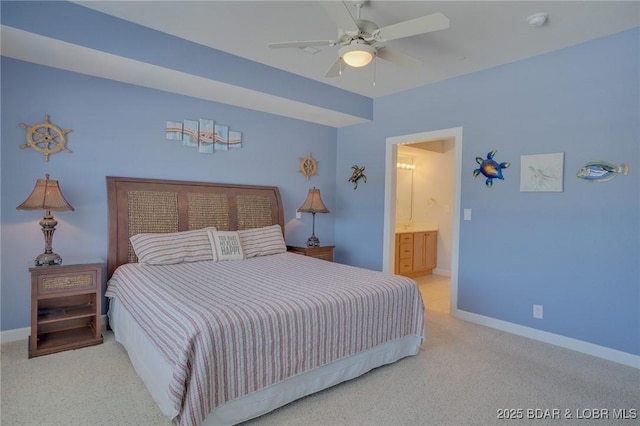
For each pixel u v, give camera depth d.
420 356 2.94
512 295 3.51
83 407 2.10
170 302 2.19
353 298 2.47
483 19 2.67
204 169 4.05
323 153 5.26
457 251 3.95
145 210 3.57
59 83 3.13
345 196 5.30
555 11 2.55
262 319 2.02
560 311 3.20
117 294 3.05
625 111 2.83
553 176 3.22
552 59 3.23
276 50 3.35
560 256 3.20
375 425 2.01
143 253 3.29
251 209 4.36
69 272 2.86
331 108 4.34
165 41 3.03
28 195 3.02
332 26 2.87
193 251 3.50
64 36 2.56
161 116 3.71
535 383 2.50
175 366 1.80
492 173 3.64
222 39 3.14
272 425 2.00
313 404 2.21
